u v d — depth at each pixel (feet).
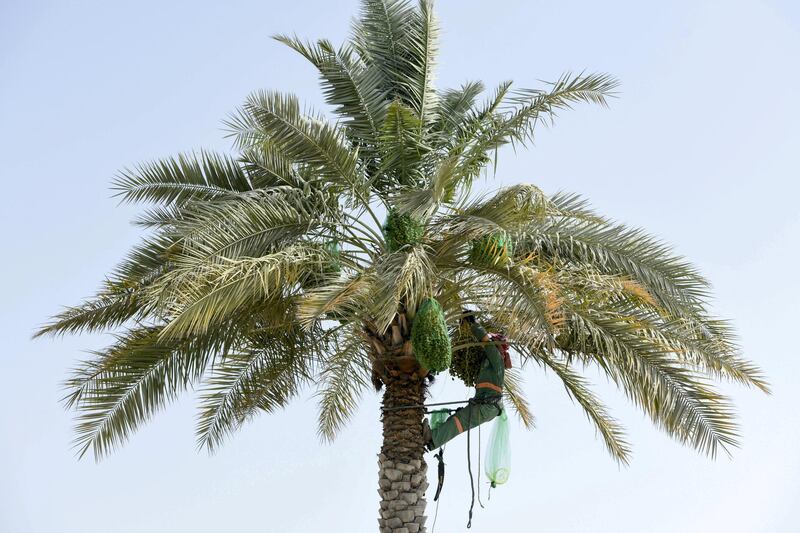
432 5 44.37
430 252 39.88
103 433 40.78
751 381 38.22
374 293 35.22
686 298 40.16
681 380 37.35
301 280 40.70
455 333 44.55
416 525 42.09
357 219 41.29
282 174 42.32
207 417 47.09
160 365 41.50
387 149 41.32
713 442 36.88
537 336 34.58
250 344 45.68
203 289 34.86
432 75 43.91
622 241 40.65
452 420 42.63
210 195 42.57
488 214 37.35
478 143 41.63
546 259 41.88
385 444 42.88
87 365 41.22
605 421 47.19
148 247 41.52
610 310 39.47
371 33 45.06
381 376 43.73
